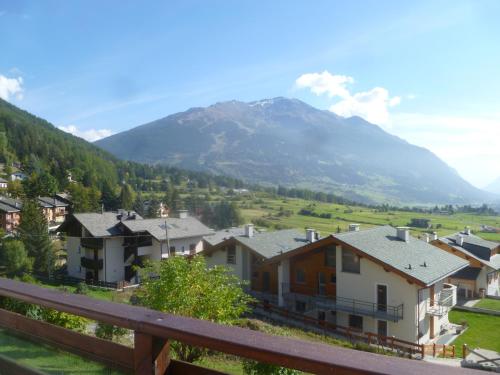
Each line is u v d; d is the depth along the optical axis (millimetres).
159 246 40219
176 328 1859
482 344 23672
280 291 27109
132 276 39438
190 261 10930
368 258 23203
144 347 1991
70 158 120875
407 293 22484
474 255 39750
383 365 1402
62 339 2596
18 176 100062
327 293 25922
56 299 2566
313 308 26094
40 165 107250
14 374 2752
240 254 29797
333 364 1431
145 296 10852
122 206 86688
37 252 39469
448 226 101188
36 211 43031
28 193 78875
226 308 10305
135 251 39531
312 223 94562
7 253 34875
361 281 24000
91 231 37344
